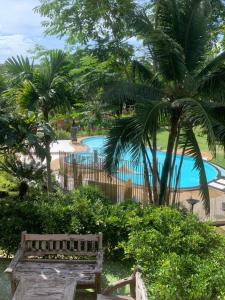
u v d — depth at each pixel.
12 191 13.34
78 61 13.50
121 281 5.98
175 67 9.55
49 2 13.02
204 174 8.87
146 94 9.85
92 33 12.62
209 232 7.14
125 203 9.13
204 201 8.79
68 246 7.68
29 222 8.24
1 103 9.84
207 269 5.19
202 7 9.94
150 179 14.14
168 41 9.05
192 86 9.61
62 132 29.36
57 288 5.91
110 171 9.91
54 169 18.41
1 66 13.45
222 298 4.66
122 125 10.01
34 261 7.27
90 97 12.59
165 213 7.83
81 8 12.53
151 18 11.60
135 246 6.42
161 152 24.70
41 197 9.59
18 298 5.61
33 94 12.95
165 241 6.48
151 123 8.90
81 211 8.29
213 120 8.81
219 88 9.48
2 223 8.28
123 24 11.75
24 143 9.80
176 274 5.08
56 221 8.17
